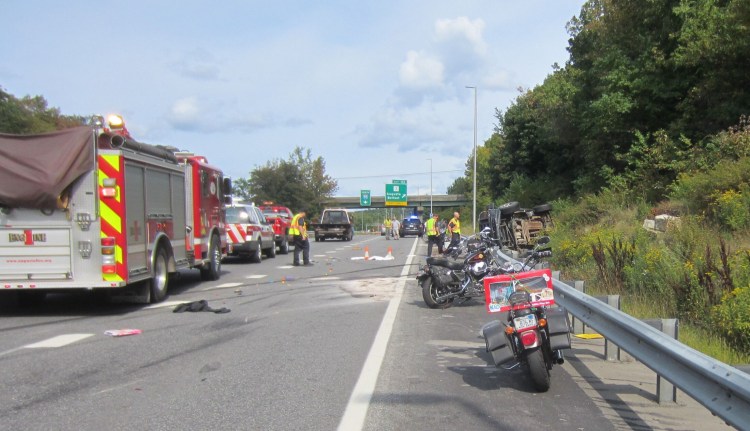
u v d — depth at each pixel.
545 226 21.34
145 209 11.34
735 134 16.28
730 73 17.84
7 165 9.91
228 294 13.25
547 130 33.75
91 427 5.00
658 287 9.30
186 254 13.84
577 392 5.98
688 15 18.31
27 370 6.81
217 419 5.18
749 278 8.17
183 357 7.40
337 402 5.63
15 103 37.50
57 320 10.09
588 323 6.79
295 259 20.61
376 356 7.41
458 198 95.00
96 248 10.25
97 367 6.93
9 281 10.21
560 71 35.47
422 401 5.68
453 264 11.00
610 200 19.97
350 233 43.66
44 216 10.21
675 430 4.92
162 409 5.45
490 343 5.94
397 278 16.31
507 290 6.12
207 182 15.39
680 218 13.58
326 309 11.05
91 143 10.18
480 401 5.69
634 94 21.36
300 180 65.38
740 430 3.63
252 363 7.08
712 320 7.57
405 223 57.78
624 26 22.06
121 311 10.99
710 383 4.15
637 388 6.10
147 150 11.51
